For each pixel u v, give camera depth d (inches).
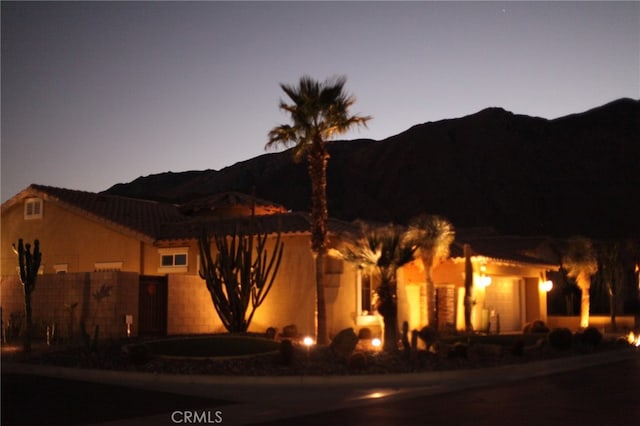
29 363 768.3
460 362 807.7
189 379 689.6
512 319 1477.6
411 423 478.6
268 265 1067.9
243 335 916.6
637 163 4057.6
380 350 867.4
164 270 1176.2
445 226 1127.0
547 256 1658.5
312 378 693.3
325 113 943.7
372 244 882.8
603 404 555.2
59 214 1288.1
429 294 1120.8
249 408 557.3
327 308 1044.5
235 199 1353.3
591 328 1050.7
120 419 502.3
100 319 933.8
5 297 1013.2
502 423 472.1
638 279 1793.8
